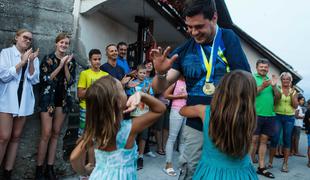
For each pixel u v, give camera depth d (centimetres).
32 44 394
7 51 357
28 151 394
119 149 204
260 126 533
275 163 651
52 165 400
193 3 210
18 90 354
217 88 198
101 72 447
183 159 232
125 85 493
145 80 534
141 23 630
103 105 197
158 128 610
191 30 215
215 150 198
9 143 367
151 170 502
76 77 487
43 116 383
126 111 198
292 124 584
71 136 455
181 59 234
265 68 543
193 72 222
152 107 207
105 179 201
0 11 368
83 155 220
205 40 217
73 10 467
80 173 230
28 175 395
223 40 219
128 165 206
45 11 404
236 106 187
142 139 506
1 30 370
